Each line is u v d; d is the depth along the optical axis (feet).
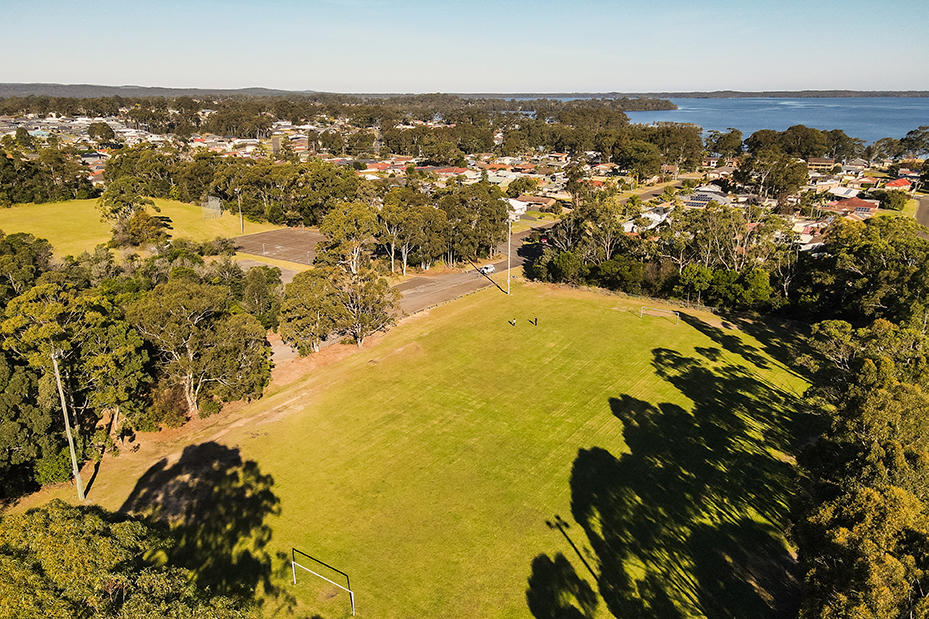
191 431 134.62
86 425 128.88
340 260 208.74
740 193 465.88
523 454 125.39
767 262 230.48
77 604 51.96
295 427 136.56
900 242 184.24
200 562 92.17
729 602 86.02
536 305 231.91
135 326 133.90
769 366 174.29
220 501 108.17
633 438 132.46
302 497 109.91
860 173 588.50
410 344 188.34
